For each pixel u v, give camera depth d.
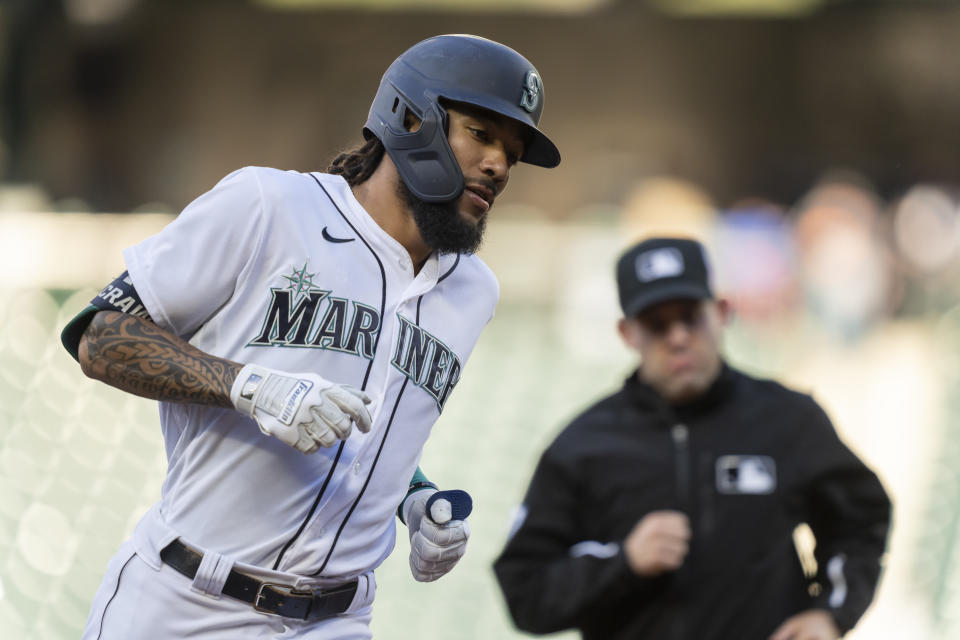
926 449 25.75
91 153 76.75
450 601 18.69
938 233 50.16
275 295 7.57
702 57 85.44
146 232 31.48
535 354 30.50
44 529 17.56
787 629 10.25
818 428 10.88
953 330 33.69
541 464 11.20
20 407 19.44
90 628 7.89
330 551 7.91
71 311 21.47
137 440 19.45
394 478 8.18
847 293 33.88
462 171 7.79
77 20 76.44
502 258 33.94
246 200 7.54
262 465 7.65
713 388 10.88
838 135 84.56
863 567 10.56
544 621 10.64
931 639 19.58
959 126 83.38
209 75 81.12
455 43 7.90
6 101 75.12
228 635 7.68
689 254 11.18
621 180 83.12
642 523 10.38
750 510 10.61
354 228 7.86
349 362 7.71
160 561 7.72
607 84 85.25
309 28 82.75
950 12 83.50
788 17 84.75
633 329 11.33
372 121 8.06
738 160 84.88
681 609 10.41
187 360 7.30
